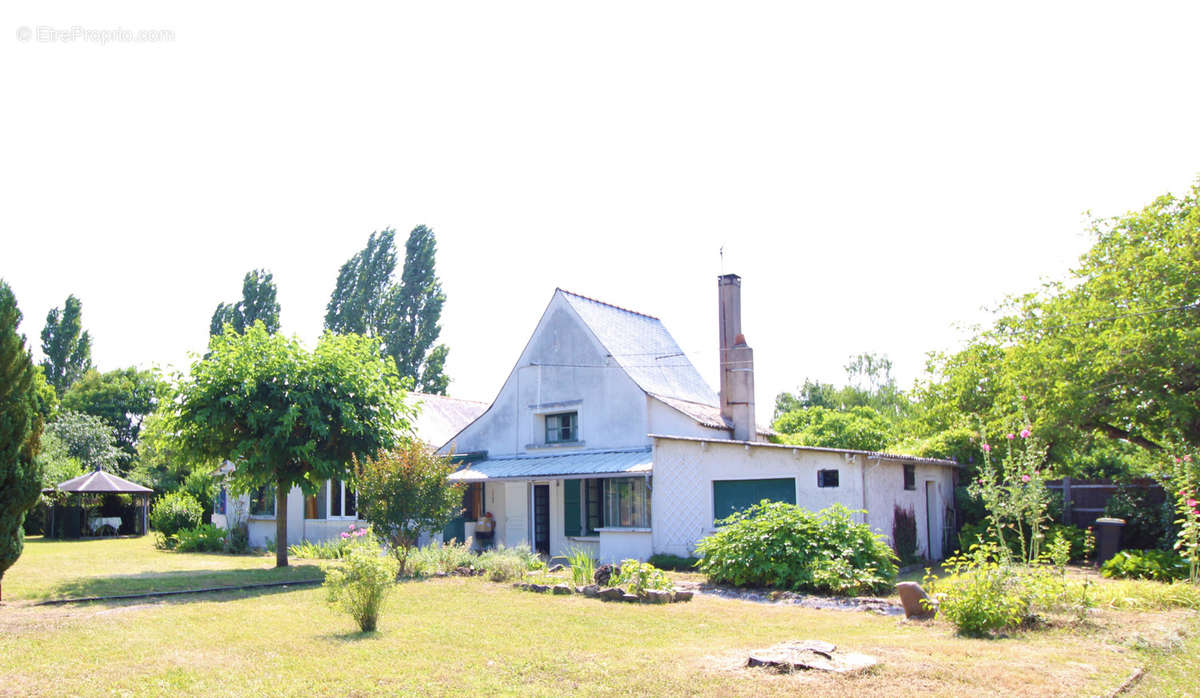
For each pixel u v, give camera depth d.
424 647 9.76
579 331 25.61
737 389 24.55
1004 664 8.18
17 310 14.30
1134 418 19.89
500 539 25.98
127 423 56.81
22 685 8.07
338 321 48.12
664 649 9.51
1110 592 12.28
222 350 20.05
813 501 18.47
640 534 21.12
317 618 12.07
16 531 14.04
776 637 10.31
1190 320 18.75
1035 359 20.62
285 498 20.72
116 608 13.30
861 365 62.12
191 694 7.73
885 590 14.36
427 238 49.12
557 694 7.50
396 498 18.34
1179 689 7.50
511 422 27.00
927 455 22.69
